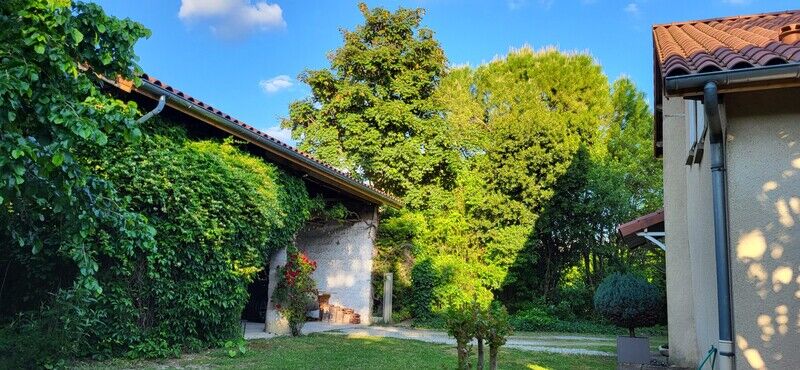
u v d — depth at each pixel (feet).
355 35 62.03
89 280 15.80
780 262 12.66
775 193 12.85
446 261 52.47
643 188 59.41
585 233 54.90
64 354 19.12
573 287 54.95
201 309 25.34
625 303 27.71
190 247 24.67
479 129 63.72
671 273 24.91
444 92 66.18
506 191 56.13
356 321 46.39
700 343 20.62
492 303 50.93
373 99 58.03
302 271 36.09
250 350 26.99
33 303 21.68
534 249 55.21
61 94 12.82
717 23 22.58
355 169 59.06
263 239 28.73
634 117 71.97
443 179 58.59
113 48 14.56
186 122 27.43
